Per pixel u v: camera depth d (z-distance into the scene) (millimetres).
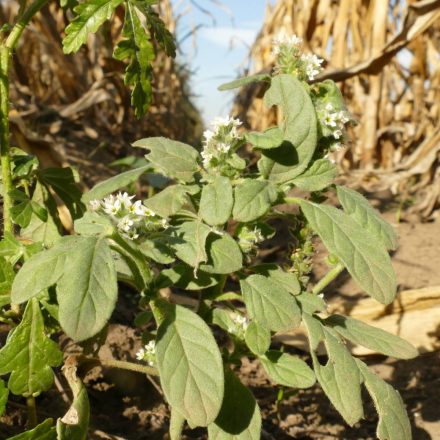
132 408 301
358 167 728
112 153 659
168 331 199
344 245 216
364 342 234
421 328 372
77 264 178
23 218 237
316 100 242
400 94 730
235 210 213
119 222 193
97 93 654
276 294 218
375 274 212
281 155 229
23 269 179
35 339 214
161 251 204
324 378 211
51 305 218
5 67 238
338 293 427
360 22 698
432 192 544
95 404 301
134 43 244
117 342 339
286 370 228
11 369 209
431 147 608
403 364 360
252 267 239
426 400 324
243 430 216
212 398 188
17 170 257
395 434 217
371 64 543
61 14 722
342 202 232
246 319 255
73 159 581
